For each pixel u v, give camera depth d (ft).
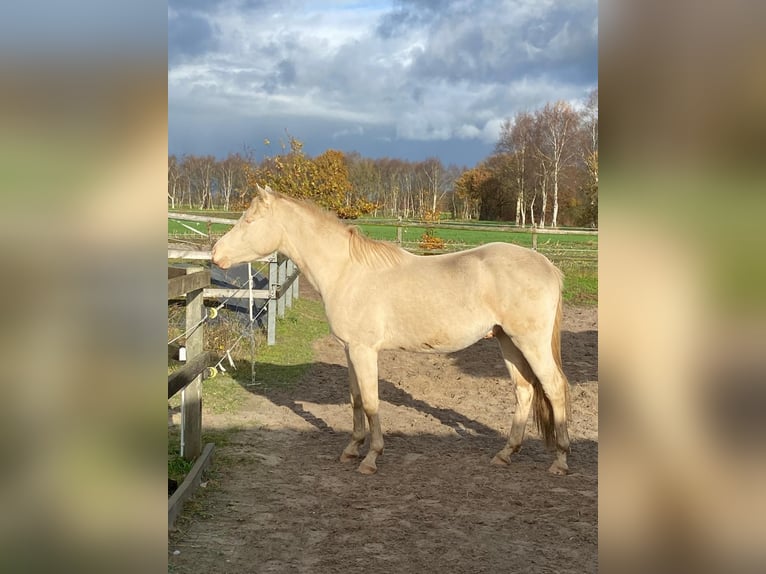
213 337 26.21
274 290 28.40
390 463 15.39
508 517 12.28
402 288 14.69
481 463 15.51
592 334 31.71
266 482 13.85
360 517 12.14
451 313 14.49
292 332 31.45
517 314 14.24
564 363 26.27
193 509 12.23
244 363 25.50
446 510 12.57
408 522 11.96
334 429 18.08
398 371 25.26
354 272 15.06
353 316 14.87
